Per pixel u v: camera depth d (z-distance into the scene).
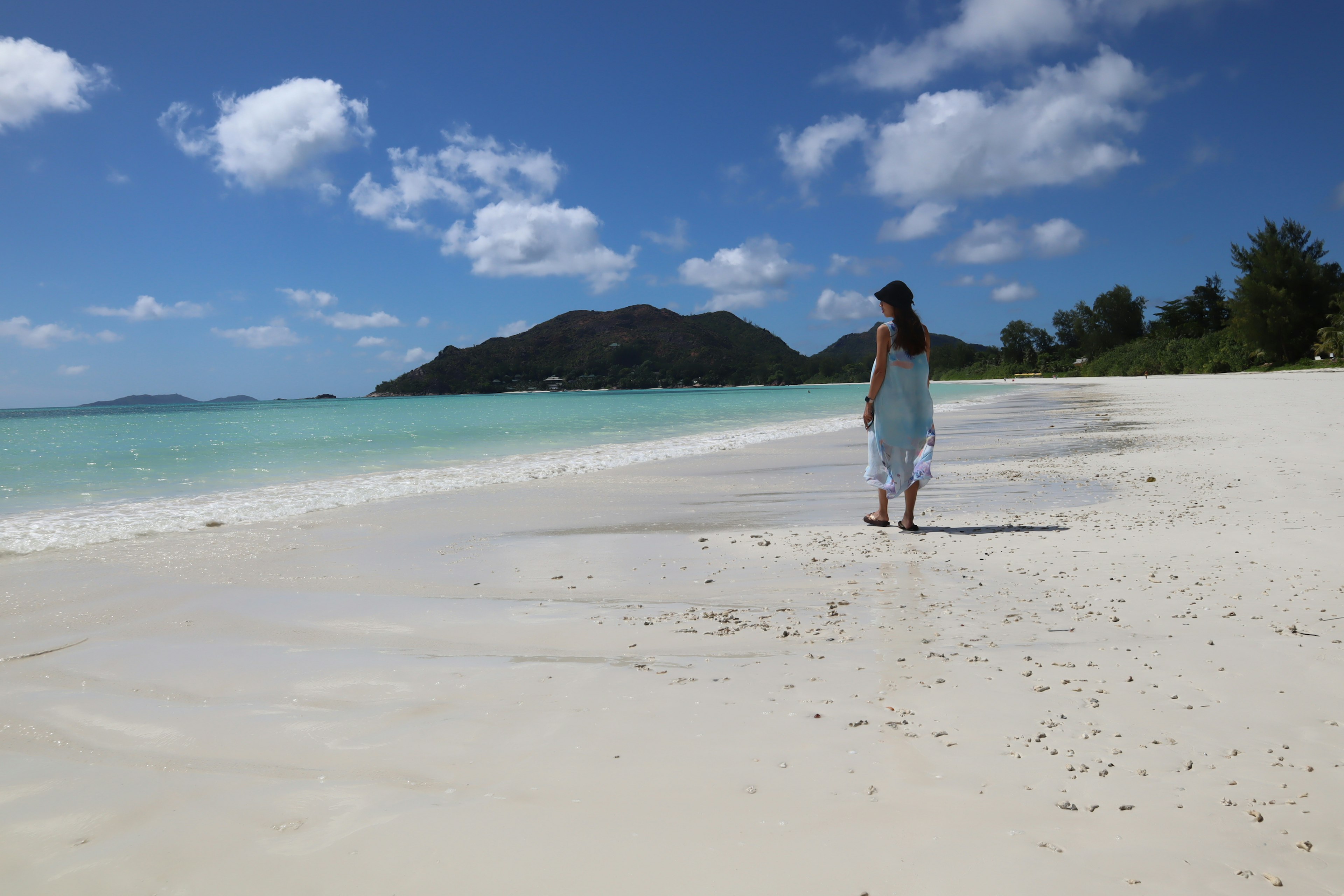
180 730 2.41
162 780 2.07
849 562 4.80
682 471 10.52
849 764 2.06
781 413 32.22
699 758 2.12
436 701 2.62
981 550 4.97
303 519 6.89
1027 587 4.02
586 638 3.39
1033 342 112.06
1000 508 6.67
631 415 32.41
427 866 1.63
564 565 4.97
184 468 11.71
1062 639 3.14
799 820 1.78
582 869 1.60
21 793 2.01
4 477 10.48
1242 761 2.03
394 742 2.28
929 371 5.89
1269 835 1.68
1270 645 2.93
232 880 1.60
